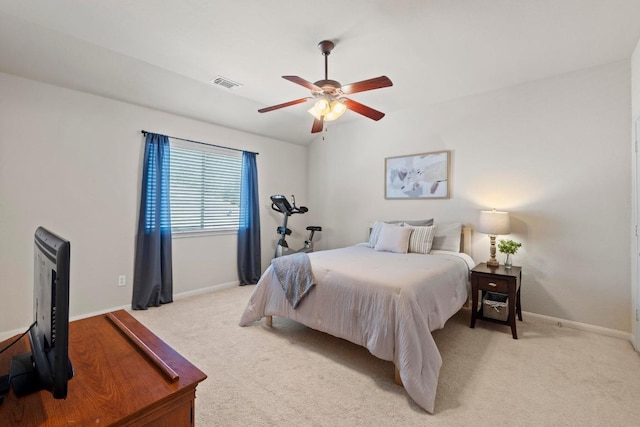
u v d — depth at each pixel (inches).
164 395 34.2
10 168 105.2
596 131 113.8
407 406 70.7
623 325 108.5
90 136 122.7
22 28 91.4
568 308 119.2
